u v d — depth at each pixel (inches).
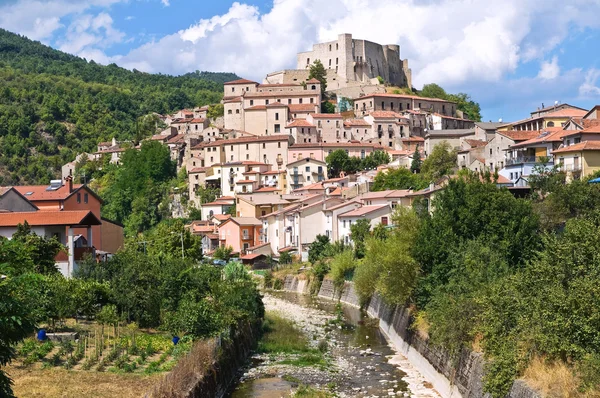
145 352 2066.9
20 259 1245.7
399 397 2057.1
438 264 2438.5
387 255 2669.8
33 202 3577.8
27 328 1091.3
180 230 4552.2
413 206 3447.3
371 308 3565.5
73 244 2923.2
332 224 5157.5
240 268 3425.2
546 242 1859.0
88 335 2183.8
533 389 1473.9
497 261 2204.7
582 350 1443.2
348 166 7849.4
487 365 1705.2
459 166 6131.9
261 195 7071.9
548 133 4955.7
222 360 2196.1
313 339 2967.5
